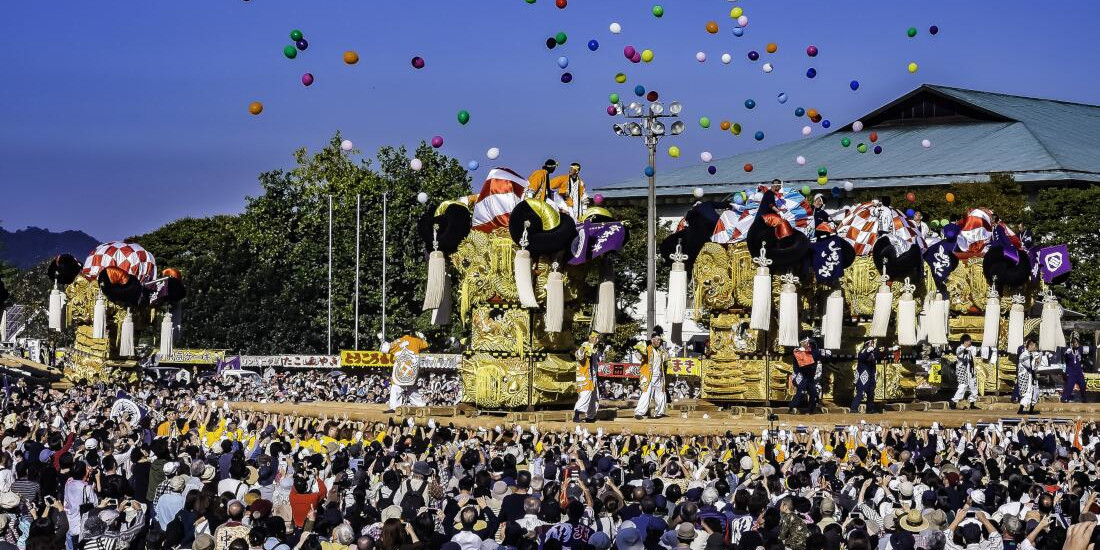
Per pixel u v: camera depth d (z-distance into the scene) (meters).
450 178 93.62
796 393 37.12
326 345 90.62
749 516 17.91
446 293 36.72
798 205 38.94
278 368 76.75
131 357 61.31
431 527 16.38
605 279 35.53
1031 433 34.09
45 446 26.48
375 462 23.31
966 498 20.20
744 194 39.03
